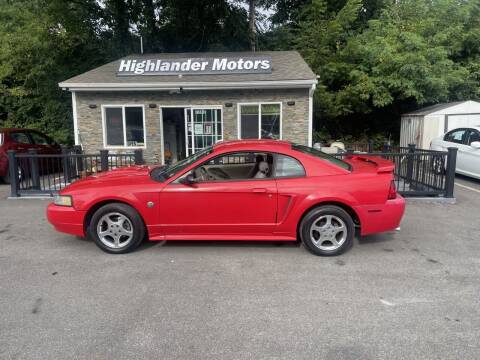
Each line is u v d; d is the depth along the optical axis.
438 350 2.71
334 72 15.56
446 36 14.36
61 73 16.59
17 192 8.11
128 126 11.73
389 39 14.31
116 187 4.64
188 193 4.54
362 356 2.64
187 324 3.07
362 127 17.41
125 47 18.69
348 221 4.51
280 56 13.45
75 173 9.40
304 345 2.77
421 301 3.43
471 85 15.33
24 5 17.41
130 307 3.35
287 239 4.65
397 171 8.40
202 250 4.82
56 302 3.45
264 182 4.54
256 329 2.99
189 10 19.23
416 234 5.46
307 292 3.62
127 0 18.20
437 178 7.61
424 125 12.51
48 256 4.65
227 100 11.41
